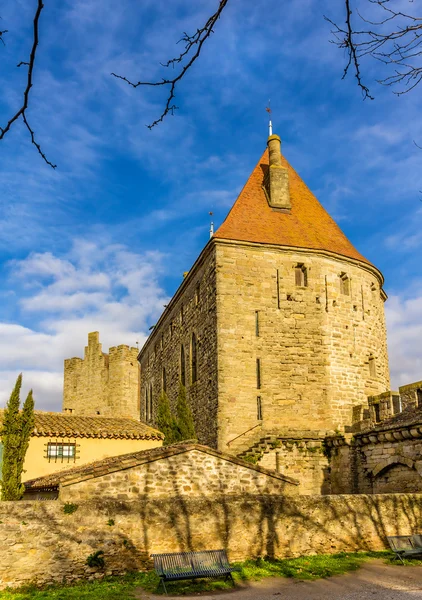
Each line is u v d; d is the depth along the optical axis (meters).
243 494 19.59
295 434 30.39
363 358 34.12
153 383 51.34
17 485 22.59
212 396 32.12
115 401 67.19
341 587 15.36
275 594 14.79
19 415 23.50
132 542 16.94
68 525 16.30
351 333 34.09
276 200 36.66
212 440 31.48
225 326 32.16
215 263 33.09
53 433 27.42
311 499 19.64
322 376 32.53
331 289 34.09
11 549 15.54
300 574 16.73
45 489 21.25
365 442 27.84
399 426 25.14
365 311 35.12
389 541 18.59
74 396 71.25
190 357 37.84
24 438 23.27
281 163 38.34
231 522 18.33
